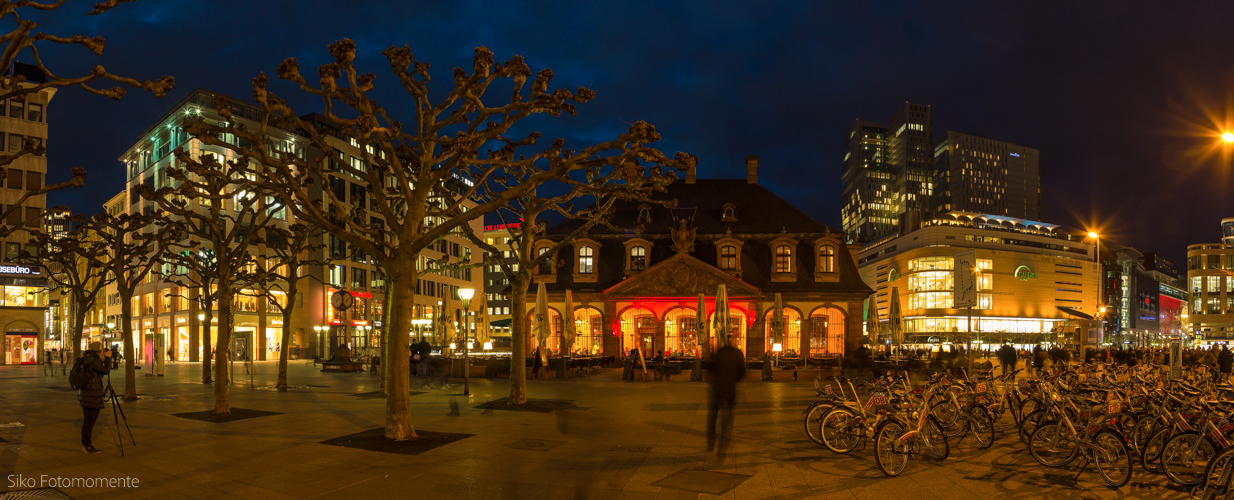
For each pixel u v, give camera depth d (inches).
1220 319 4471.0
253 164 2447.1
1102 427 402.0
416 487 374.6
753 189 1927.9
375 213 3100.4
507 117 548.4
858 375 992.2
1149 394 489.4
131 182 2849.4
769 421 649.0
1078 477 409.7
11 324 2145.7
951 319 5940.0
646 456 466.3
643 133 523.8
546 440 525.0
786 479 402.6
